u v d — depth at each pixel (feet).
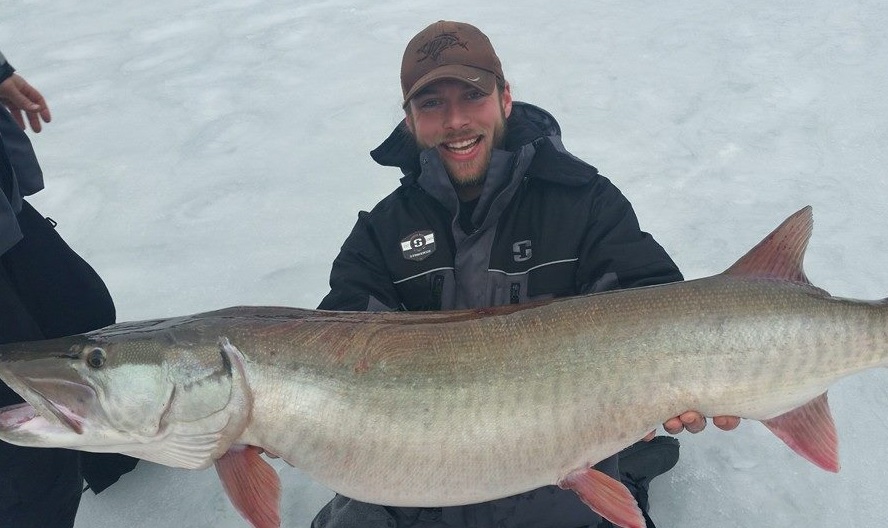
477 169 3.89
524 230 3.82
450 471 3.21
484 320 3.31
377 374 3.18
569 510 3.62
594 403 3.20
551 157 3.86
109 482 4.40
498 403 3.18
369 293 3.86
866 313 3.33
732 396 3.26
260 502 3.22
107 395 3.12
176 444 3.22
